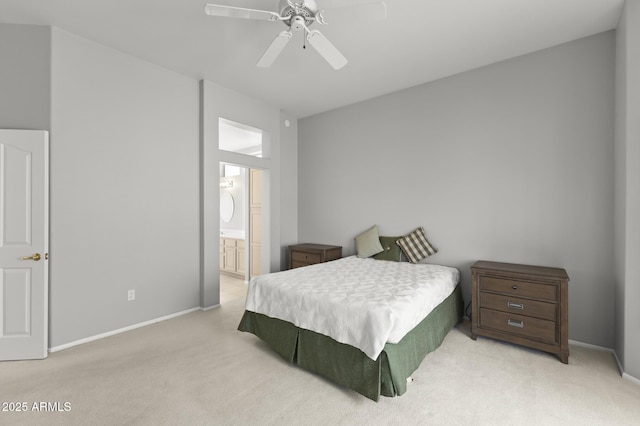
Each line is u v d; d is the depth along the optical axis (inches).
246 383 84.8
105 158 115.3
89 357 99.0
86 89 110.3
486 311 110.8
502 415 71.2
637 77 84.5
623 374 86.7
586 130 107.5
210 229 149.8
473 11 93.7
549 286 98.8
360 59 123.7
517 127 121.4
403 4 90.3
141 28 104.0
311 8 78.3
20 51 100.4
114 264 118.0
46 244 99.7
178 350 104.7
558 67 112.7
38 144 99.2
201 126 146.3
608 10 92.7
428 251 142.3
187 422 68.7
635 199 84.9
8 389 80.8
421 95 147.9
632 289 85.3
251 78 142.8
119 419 69.5
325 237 188.2
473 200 132.4
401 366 76.7
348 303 82.0
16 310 97.4
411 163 151.4
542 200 116.2
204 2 90.5
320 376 88.8
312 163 194.5
